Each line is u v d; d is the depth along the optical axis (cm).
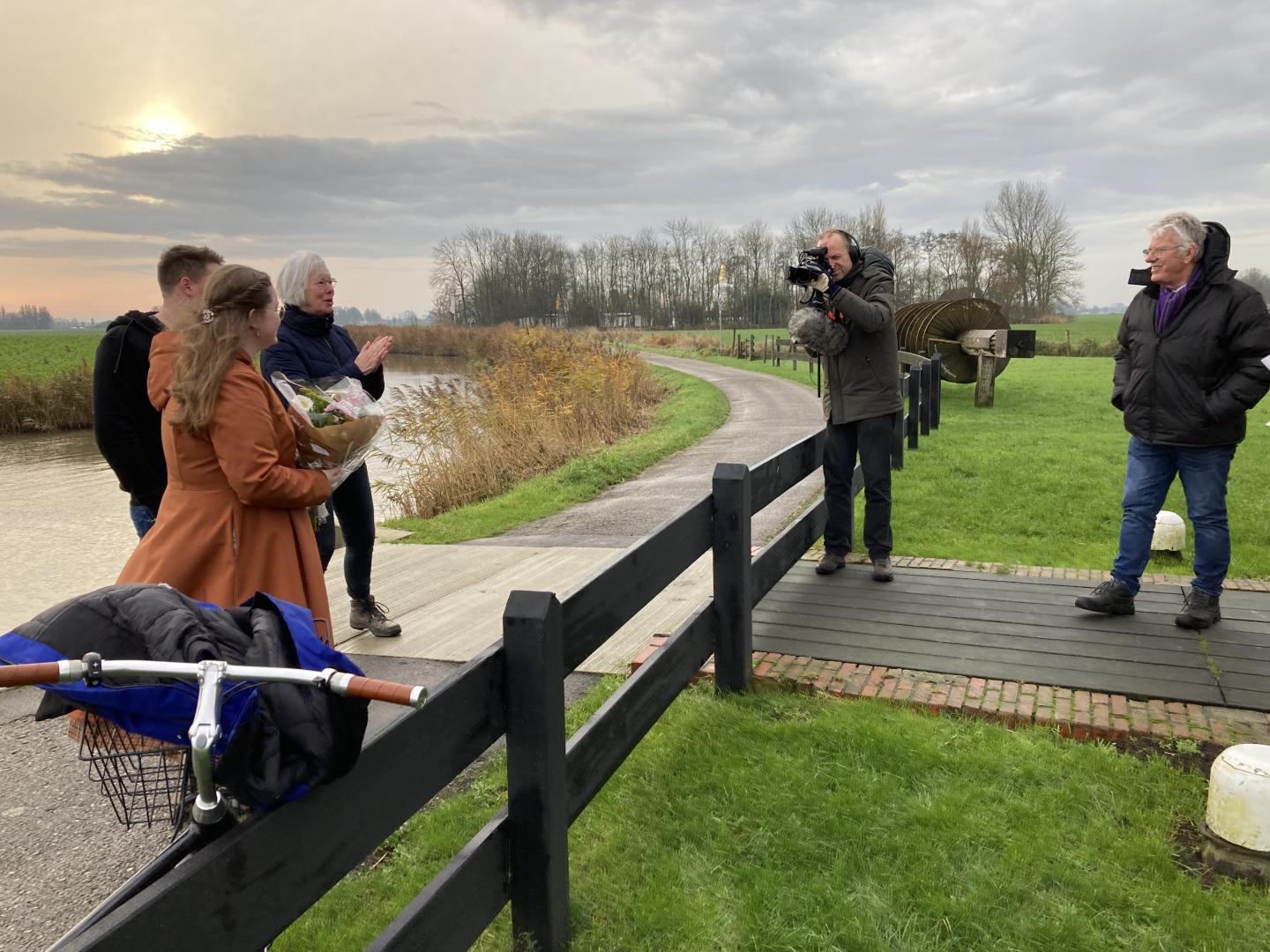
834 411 518
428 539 779
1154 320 420
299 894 149
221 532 260
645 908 249
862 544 620
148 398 312
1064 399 1705
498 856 215
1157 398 416
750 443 1296
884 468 512
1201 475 421
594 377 1683
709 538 368
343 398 298
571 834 286
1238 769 261
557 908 226
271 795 144
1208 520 421
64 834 295
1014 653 409
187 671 140
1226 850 261
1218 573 427
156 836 295
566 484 1011
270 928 143
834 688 378
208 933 131
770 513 770
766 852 275
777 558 458
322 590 286
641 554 292
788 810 295
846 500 536
